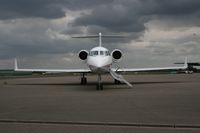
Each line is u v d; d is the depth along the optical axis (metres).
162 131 8.38
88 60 23.88
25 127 9.02
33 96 18.41
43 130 8.59
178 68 29.97
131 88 23.75
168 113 11.38
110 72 24.44
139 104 14.04
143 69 29.17
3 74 83.25
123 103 14.46
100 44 30.72
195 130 8.51
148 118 10.34
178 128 8.79
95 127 8.98
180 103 14.26
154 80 37.03
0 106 13.80
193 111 11.83
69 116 10.90
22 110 12.49
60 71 28.88
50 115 11.16
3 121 10.02
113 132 8.28
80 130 8.56
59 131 8.45
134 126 9.12
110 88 24.02
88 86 27.25
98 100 15.82
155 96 17.45
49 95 18.95
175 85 26.80
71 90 22.73
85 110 12.35
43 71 29.88
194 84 28.06
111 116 10.81
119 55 27.31
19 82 36.97
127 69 29.14
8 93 20.64
